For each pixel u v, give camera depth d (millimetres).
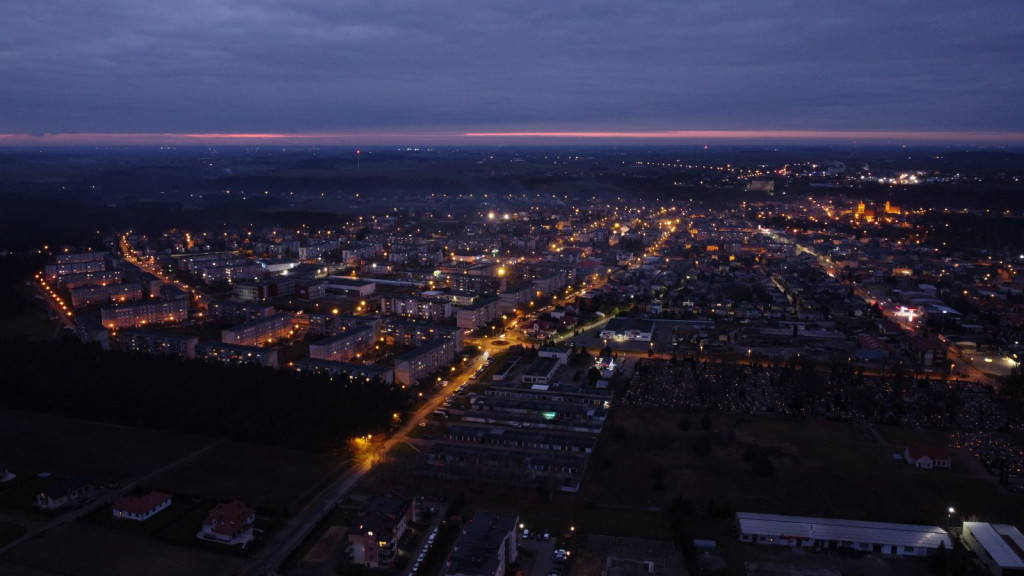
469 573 196875
